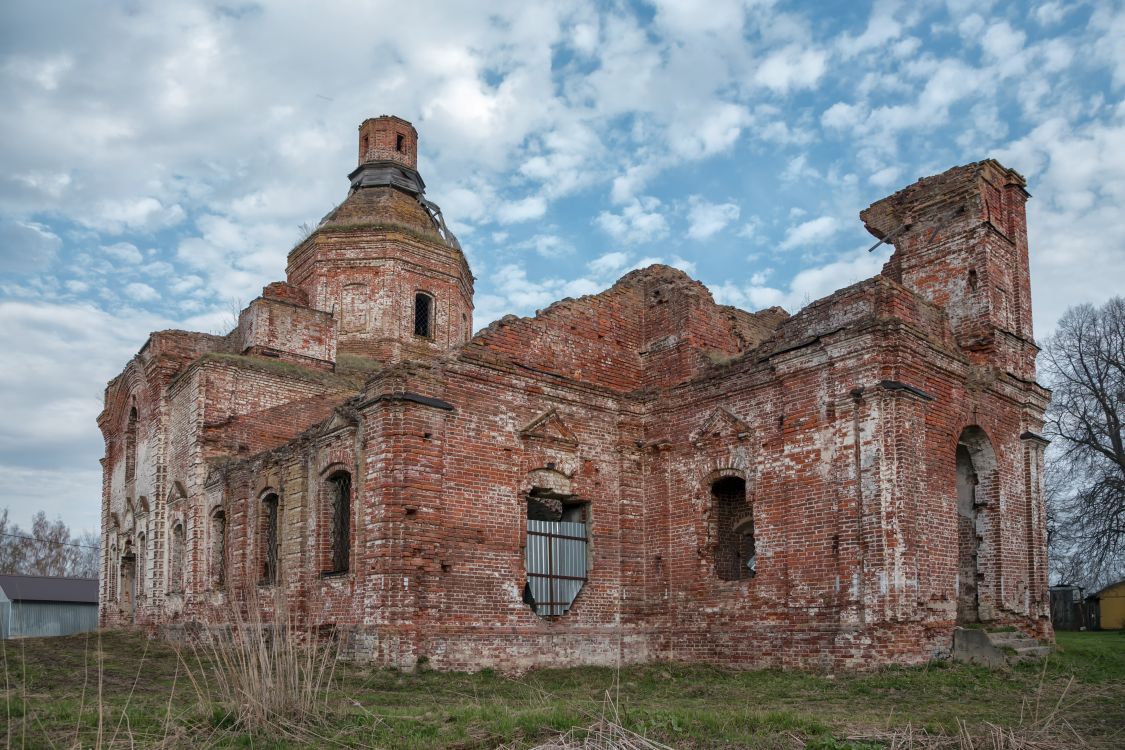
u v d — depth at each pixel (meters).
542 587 19.11
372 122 34.41
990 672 15.21
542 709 10.78
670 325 21.48
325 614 18.78
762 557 18.16
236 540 23.30
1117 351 37.62
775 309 25.09
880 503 16.12
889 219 21.11
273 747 8.86
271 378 26.80
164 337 29.00
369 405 17.95
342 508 19.64
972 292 19.34
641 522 20.78
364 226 31.23
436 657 16.84
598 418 20.66
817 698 13.28
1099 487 36.12
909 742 8.94
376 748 8.80
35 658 18.31
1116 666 16.66
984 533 18.91
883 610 15.75
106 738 8.95
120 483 33.09
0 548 45.41
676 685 15.77
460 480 18.00
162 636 25.59
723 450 19.41
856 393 16.72
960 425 17.91
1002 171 20.33
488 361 18.86
